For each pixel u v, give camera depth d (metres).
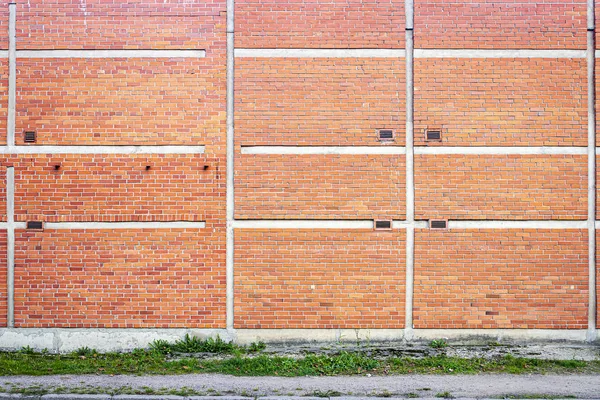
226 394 6.97
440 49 9.20
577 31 9.18
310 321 9.12
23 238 9.12
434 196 9.13
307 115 9.19
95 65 9.19
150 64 9.20
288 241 9.16
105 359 8.58
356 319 9.12
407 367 8.07
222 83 9.20
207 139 9.18
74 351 9.05
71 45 9.18
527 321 9.10
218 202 9.16
